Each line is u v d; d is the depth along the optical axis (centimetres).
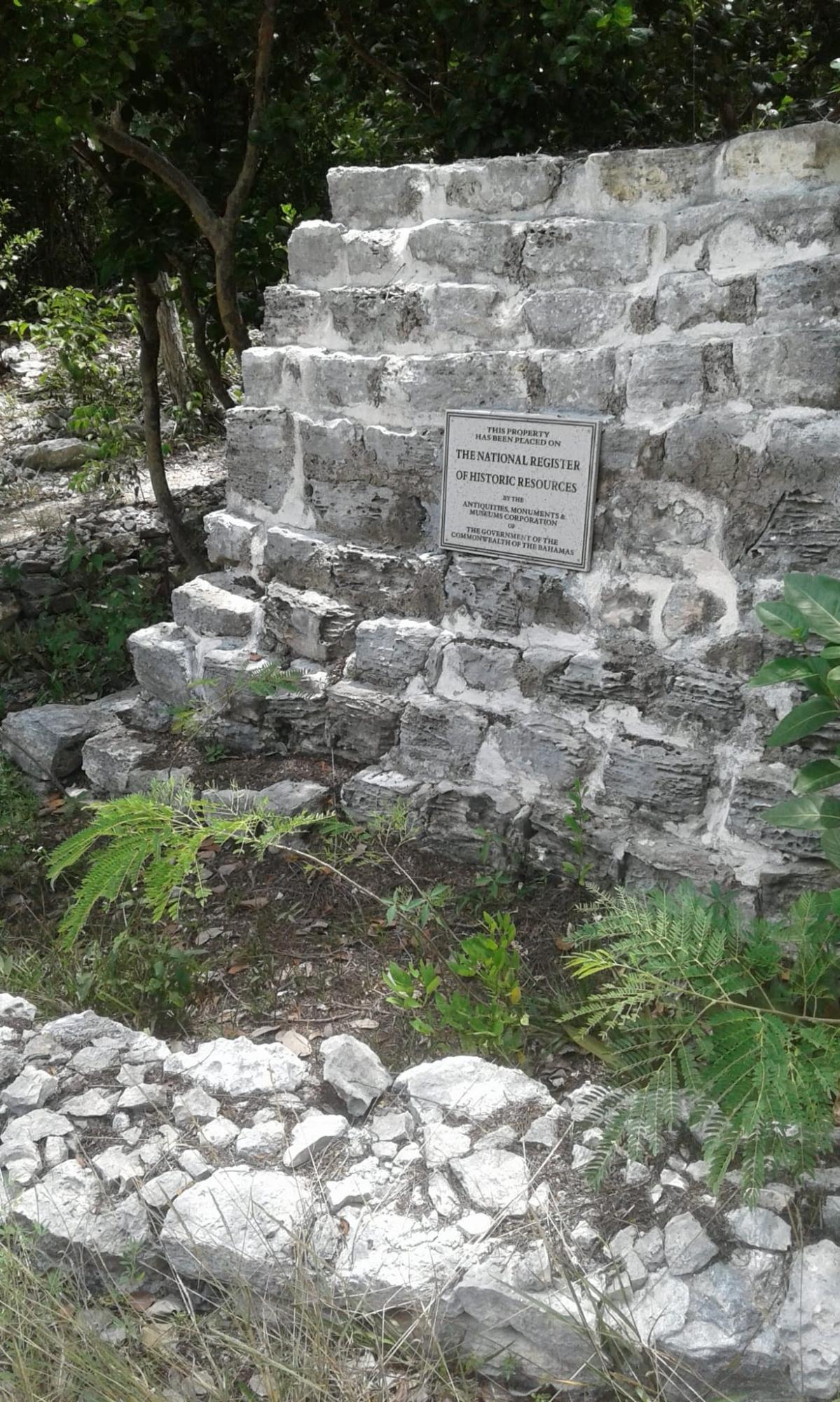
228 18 551
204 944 384
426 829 413
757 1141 235
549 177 378
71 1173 270
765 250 330
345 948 374
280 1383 226
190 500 825
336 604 455
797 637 294
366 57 588
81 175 1182
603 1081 290
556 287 378
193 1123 282
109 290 1274
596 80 537
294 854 412
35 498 860
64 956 374
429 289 410
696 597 359
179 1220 254
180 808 404
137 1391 223
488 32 518
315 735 458
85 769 492
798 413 330
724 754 359
